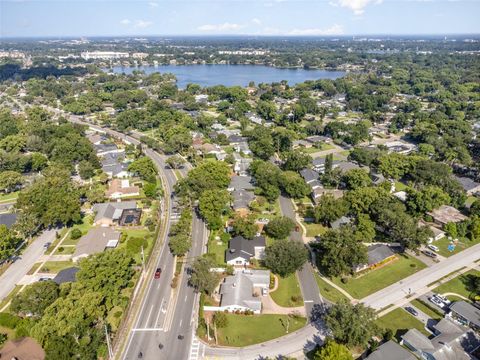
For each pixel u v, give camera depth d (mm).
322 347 79688
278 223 126875
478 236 131000
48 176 166500
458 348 81625
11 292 103938
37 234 133875
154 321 93125
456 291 103938
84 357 76500
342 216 137500
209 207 135000
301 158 188250
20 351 78375
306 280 109125
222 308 96312
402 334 88562
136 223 140000
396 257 120250
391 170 175750
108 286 95812
